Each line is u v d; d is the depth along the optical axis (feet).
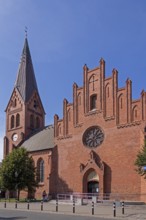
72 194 191.31
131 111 175.11
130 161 169.37
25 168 198.59
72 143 200.54
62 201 175.52
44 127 261.65
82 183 188.55
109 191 175.63
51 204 160.76
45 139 230.48
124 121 177.17
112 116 183.11
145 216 101.40
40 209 129.08
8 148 268.21
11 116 274.36
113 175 175.83
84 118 197.47
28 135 263.90
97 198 168.35
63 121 208.85
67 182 197.06
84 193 185.16
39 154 220.84
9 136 270.46
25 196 222.89
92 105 197.36
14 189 196.65
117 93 183.52
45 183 210.79
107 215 104.88
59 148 207.00
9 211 122.62
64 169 200.85
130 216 101.55
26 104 268.00
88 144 192.65
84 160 191.52
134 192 164.86
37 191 214.48
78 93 204.03
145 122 167.22
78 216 103.09
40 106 283.18
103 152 183.42
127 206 141.59
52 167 206.90
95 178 184.85
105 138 184.03
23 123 264.11
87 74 201.26
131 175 167.73
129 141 172.24
